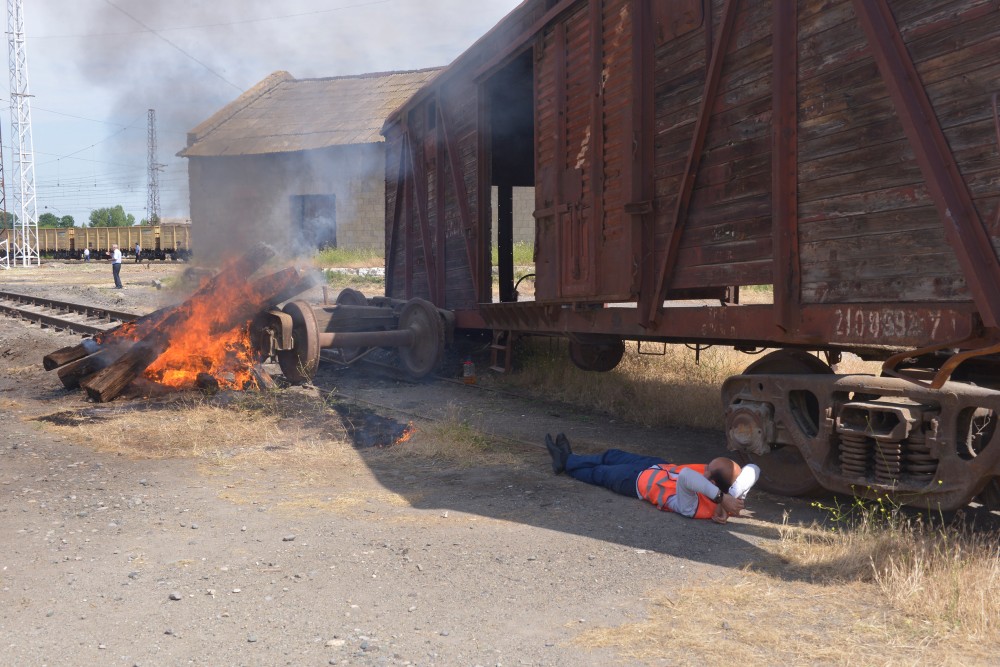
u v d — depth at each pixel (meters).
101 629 3.53
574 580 4.05
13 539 4.78
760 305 5.57
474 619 3.60
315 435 7.71
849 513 5.16
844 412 4.95
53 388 10.58
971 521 4.83
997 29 3.98
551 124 8.48
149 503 5.48
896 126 4.52
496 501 5.56
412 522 5.05
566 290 8.19
